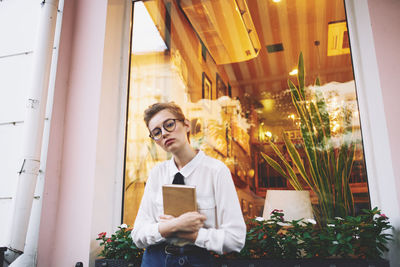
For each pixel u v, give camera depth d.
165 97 2.51
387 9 1.67
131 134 2.18
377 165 1.63
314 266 1.42
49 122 1.94
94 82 2.04
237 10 2.58
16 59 2.22
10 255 1.66
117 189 2.03
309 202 1.82
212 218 1.01
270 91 2.86
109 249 1.74
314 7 2.41
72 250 1.79
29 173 1.77
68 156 1.97
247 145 2.46
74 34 2.18
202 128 2.75
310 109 2.22
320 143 2.02
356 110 1.87
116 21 2.25
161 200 1.08
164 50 2.57
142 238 1.01
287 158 2.18
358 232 1.41
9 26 2.30
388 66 1.59
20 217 1.71
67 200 1.89
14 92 2.15
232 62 3.11
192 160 1.07
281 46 2.87
